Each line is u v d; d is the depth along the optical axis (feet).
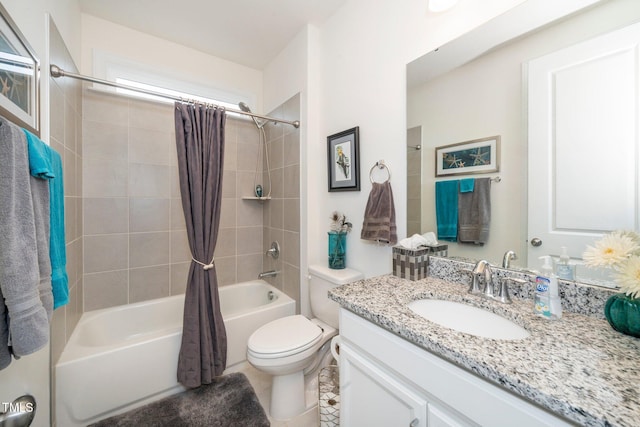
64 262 3.26
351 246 5.64
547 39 2.99
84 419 4.31
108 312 6.12
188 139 5.23
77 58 5.53
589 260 2.54
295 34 6.72
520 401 1.81
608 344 2.19
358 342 3.18
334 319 5.30
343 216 5.76
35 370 3.40
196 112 5.39
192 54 7.31
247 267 8.39
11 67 2.83
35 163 2.52
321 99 6.38
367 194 5.22
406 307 3.02
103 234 6.23
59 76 4.17
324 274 5.43
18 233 2.23
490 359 1.98
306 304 6.60
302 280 6.61
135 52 6.51
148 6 5.70
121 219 6.44
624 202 2.52
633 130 2.46
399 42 4.56
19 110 3.02
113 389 4.55
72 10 5.16
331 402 4.30
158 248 6.92
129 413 4.64
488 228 3.54
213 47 7.25
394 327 2.64
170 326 6.86
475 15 3.60
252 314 6.23
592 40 2.69
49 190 2.84
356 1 5.36
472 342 2.24
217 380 5.60
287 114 7.15
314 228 6.54
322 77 6.32
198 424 4.47
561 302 2.89
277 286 7.75
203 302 5.21
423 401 2.42
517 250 3.27
